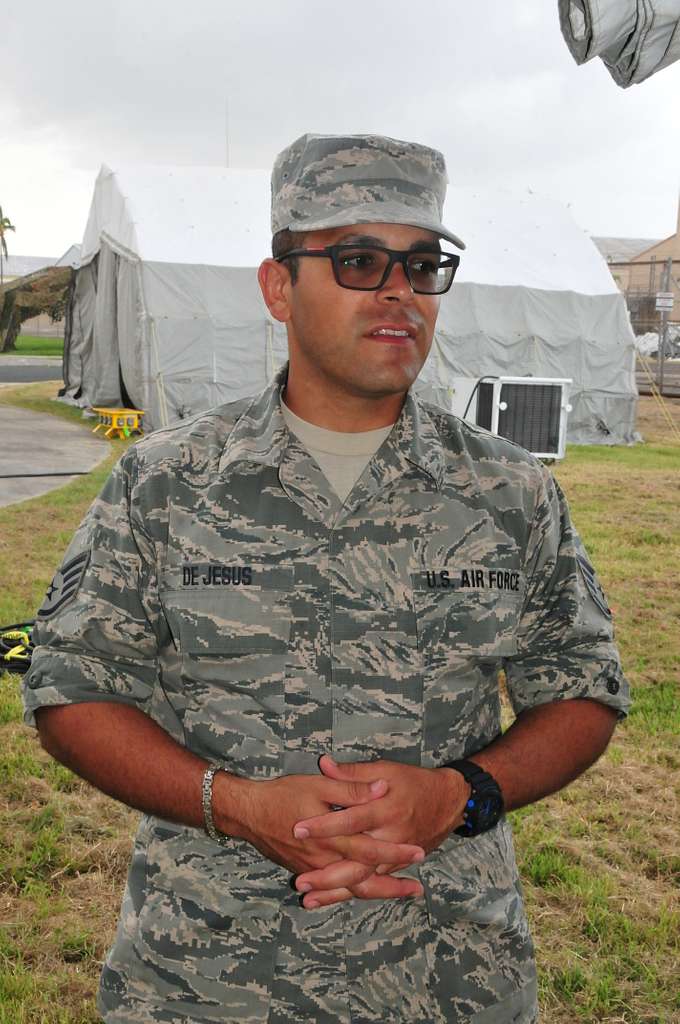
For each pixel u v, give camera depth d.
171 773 1.42
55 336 68.00
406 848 1.34
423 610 1.52
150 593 1.52
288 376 1.66
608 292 17.05
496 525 1.58
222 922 1.44
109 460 14.09
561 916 3.35
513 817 3.99
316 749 1.47
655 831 3.92
